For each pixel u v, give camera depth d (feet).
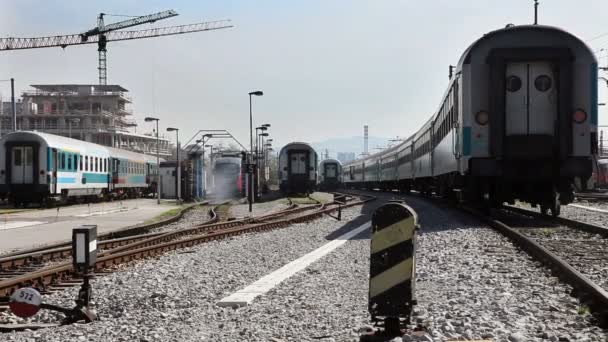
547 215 74.13
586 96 64.54
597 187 221.05
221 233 67.92
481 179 72.54
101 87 486.79
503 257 42.65
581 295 28.12
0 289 35.91
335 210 110.83
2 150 130.93
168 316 28.96
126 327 26.66
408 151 168.96
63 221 97.40
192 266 46.24
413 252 22.49
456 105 74.18
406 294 22.44
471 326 23.63
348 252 50.29
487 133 66.08
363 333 22.59
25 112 447.01
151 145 539.29
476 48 66.23
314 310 28.43
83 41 470.39
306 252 52.49
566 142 64.59
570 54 64.44
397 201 22.97
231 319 27.43
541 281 33.55
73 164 144.15
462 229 62.34
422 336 21.65
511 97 66.03
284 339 23.26
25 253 53.11
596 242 50.19
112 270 45.37
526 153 65.10
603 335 22.06
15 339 25.35
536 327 23.63
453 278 35.55
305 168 198.29
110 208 138.62
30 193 130.31
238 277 40.29
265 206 146.82
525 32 65.26
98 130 444.14
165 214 117.60
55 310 29.78
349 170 360.28
